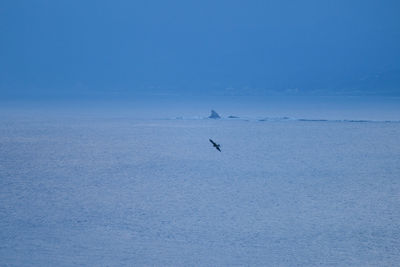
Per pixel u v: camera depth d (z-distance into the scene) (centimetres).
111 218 12456
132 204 13800
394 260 9831
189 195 14925
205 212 13038
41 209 13212
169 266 9544
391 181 16888
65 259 9869
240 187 16075
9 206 13475
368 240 10906
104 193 15100
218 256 10031
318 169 19412
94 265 9588
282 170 19238
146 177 17725
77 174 18250
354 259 9881
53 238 11025
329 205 13738
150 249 10394
